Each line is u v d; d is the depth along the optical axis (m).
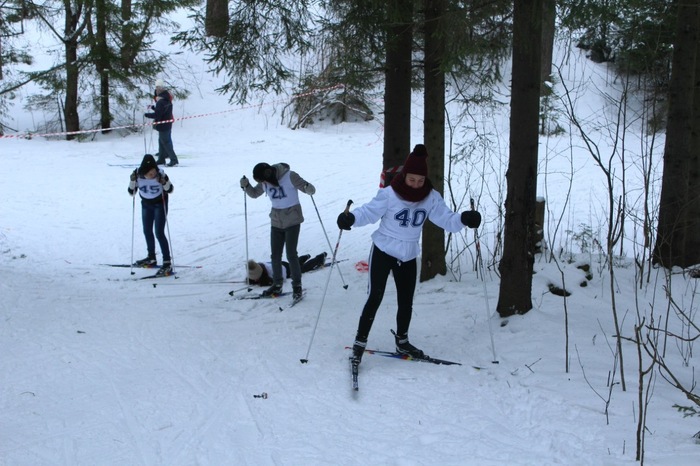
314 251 8.78
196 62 22.28
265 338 5.41
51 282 7.29
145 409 4.00
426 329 5.53
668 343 4.96
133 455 3.44
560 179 13.12
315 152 17.00
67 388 4.31
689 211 6.86
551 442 3.44
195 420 3.87
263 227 9.97
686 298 6.11
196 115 19.73
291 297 6.71
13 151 15.52
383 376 4.48
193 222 10.27
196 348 5.17
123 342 5.29
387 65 6.62
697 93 6.80
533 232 5.39
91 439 3.61
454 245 8.59
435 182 6.54
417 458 3.36
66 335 5.44
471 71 5.81
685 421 3.57
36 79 17.03
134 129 18.31
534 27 4.86
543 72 17.95
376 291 4.56
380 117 20.34
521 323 5.30
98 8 16.33
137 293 7.02
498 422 3.76
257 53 6.65
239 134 18.77
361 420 3.85
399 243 4.52
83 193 11.79
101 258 8.48
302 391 4.28
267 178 6.24
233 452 3.48
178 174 13.72
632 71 5.65
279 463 3.36
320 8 6.52
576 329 5.16
